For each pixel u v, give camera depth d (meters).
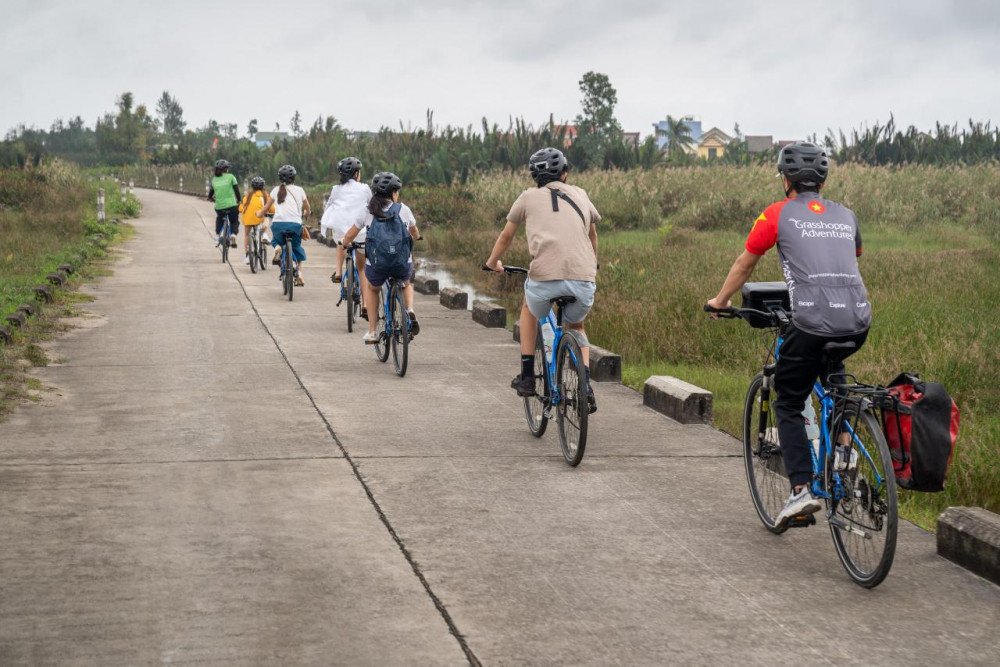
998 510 5.77
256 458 6.21
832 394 4.50
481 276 17.67
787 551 4.80
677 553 4.75
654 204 27.95
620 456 6.45
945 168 32.31
